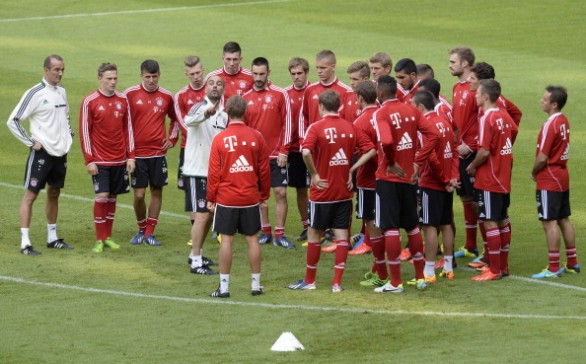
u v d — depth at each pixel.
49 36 86.69
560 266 38.47
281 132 42.25
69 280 36.78
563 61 77.62
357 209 37.97
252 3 100.19
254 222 34.69
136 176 41.88
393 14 94.56
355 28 89.50
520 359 27.98
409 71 39.50
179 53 81.06
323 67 41.34
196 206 37.88
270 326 31.56
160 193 42.28
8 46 82.88
